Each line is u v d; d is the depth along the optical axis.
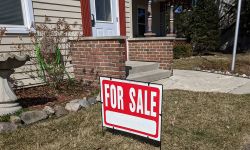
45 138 3.26
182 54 12.08
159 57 7.41
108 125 3.17
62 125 3.65
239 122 3.80
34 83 5.62
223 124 3.74
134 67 6.43
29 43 5.53
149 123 2.73
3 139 3.20
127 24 8.54
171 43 7.14
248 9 15.71
